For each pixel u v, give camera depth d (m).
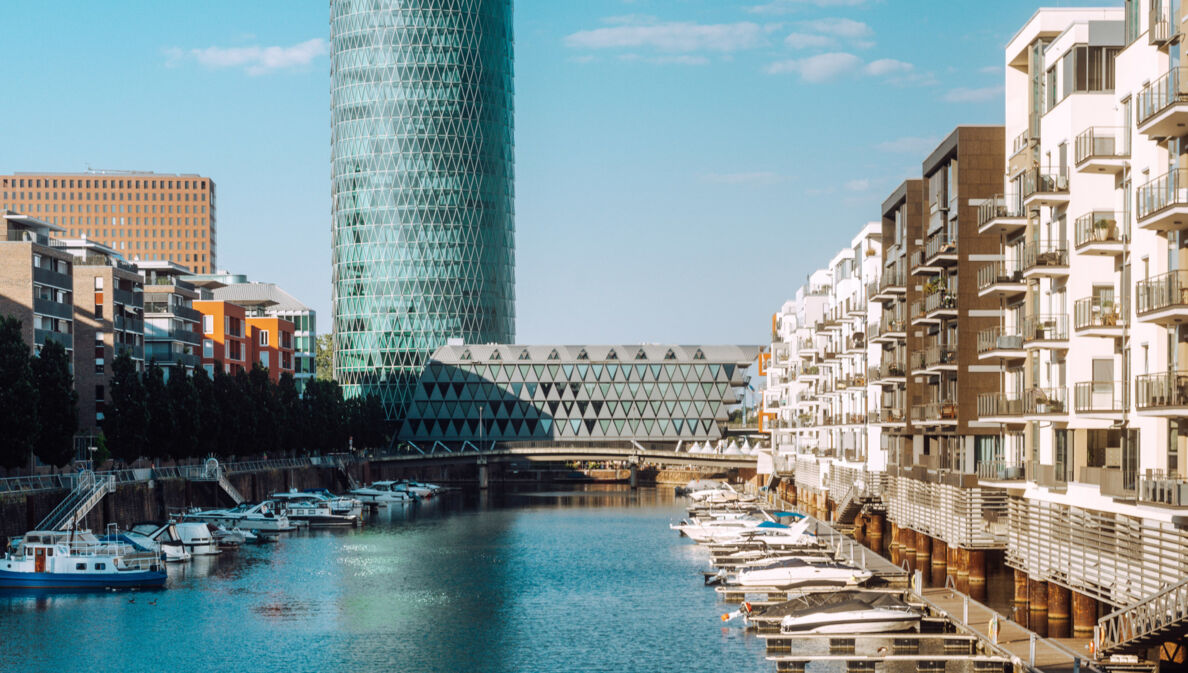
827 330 147.88
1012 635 65.25
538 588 98.88
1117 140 62.28
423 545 131.50
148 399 142.12
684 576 105.69
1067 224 68.25
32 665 70.62
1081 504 63.75
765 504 171.38
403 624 82.69
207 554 121.81
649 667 69.31
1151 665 54.69
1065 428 67.12
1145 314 53.56
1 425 108.50
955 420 86.25
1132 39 60.19
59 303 155.38
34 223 162.25
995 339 81.25
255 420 172.88
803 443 171.62
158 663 71.25
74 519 110.50
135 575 97.75
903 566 94.94
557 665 70.12
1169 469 54.56
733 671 68.06
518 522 161.12
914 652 67.62
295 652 73.94
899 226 108.75
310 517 156.75
